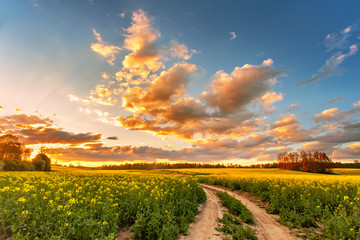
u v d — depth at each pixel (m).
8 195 8.10
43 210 7.56
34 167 62.88
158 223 8.12
